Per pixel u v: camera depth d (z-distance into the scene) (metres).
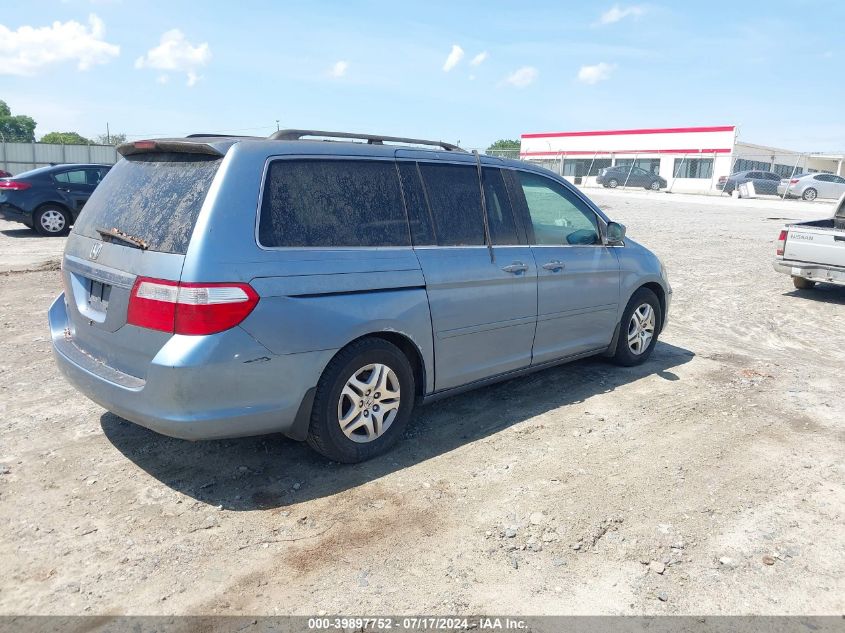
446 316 4.31
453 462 4.14
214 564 3.08
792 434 4.68
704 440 4.54
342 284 3.74
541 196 5.20
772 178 38.59
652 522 3.50
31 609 2.75
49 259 11.48
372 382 3.98
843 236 9.45
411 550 3.22
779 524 3.51
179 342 3.28
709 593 2.96
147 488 3.73
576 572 3.08
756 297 9.94
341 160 3.98
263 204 3.55
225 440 4.35
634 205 28.47
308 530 3.37
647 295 6.09
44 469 3.90
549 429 4.67
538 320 5.00
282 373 3.53
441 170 4.51
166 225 3.47
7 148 36.50
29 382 5.32
